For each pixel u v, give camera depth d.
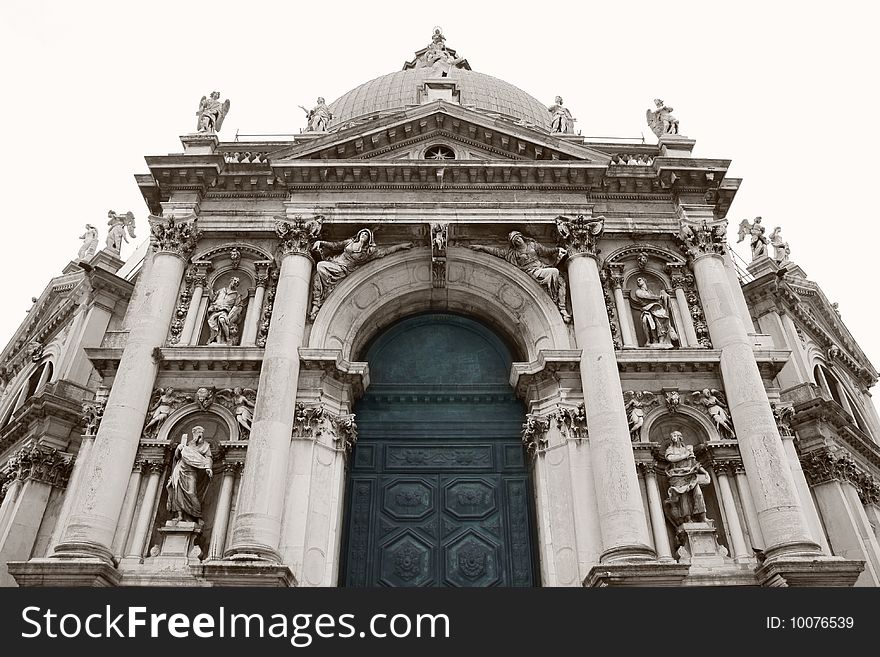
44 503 22.58
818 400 24.25
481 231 21.67
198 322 20.30
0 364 32.53
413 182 22.11
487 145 23.31
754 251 29.67
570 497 17.45
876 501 25.33
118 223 29.28
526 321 21.11
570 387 18.86
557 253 21.17
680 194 22.38
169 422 18.22
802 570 15.06
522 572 17.94
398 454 19.88
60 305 30.17
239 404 18.47
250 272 21.38
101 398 18.66
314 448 17.98
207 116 24.00
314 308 20.19
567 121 25.34
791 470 18.19
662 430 18.75
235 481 17.38
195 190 22.16
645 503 17.27
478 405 20.80
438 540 18.45
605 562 15.65
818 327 29.86
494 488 19.33
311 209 21.66
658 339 20.14
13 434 24.83
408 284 21.91
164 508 17.19
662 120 24.70
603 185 22.39
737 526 16.81
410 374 21.36
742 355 18.84
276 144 26.98
